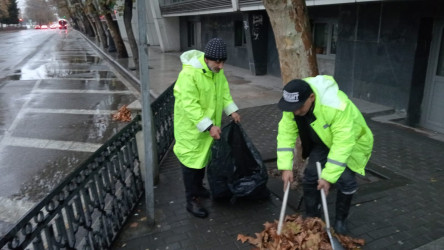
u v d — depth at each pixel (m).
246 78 12.35
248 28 12.35
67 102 9.85
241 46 15.02
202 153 3.28
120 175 3.32
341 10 8.45
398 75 7.09
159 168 4.74
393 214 3.40
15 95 10.89
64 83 12.97
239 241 3.09
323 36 10.29
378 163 4.64
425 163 4.64
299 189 3.87
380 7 7.29
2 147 6.28
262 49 12.70
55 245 2.25
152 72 14.33
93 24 32.88
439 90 6.58
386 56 7.31
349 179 2.85
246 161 3.58
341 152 2.45
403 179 4.12
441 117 6.60
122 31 35.41
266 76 12.68
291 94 2.37
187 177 3.42
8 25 86.69
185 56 3.17
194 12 16.16
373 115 7.07
